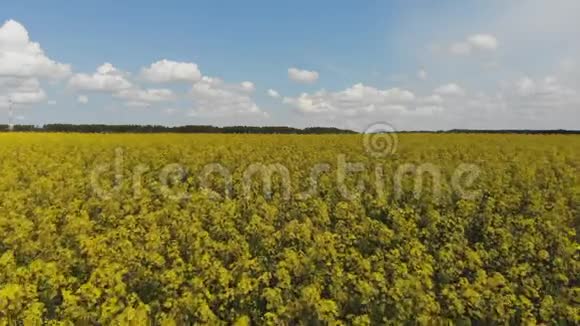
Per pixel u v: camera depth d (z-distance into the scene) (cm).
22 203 1221
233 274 754
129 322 585
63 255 823
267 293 664
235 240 921
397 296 665
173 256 834
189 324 638
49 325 593
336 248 905
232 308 670
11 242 900
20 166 1831
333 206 1330
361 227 1027
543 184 1634
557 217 1113
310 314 656
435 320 625
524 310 661
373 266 798
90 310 637
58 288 709
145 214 1111
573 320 653
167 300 656
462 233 1031
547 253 854
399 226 1070
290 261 778
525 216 1220
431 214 1130
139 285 756
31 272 707
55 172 1686
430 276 808
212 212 1126
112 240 920
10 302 618
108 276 694
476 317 660
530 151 2433
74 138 3256
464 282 714
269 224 1091
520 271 778
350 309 695
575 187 1445
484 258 880
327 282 755
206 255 780
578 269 826
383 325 648
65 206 1228
